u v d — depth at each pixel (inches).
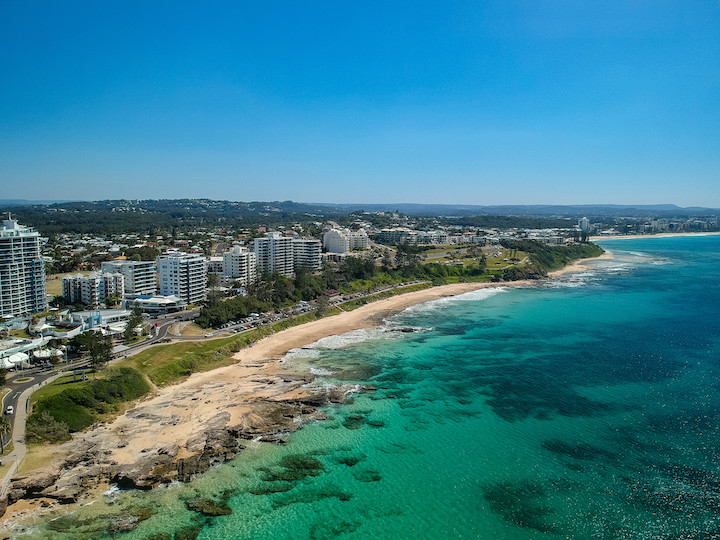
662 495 3065.9
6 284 6683.1
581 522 2842.0
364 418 4215.1
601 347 6200.8
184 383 4997.5
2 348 5167.3
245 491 3171.8
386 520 2893.7
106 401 4293.8
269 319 7426.2
